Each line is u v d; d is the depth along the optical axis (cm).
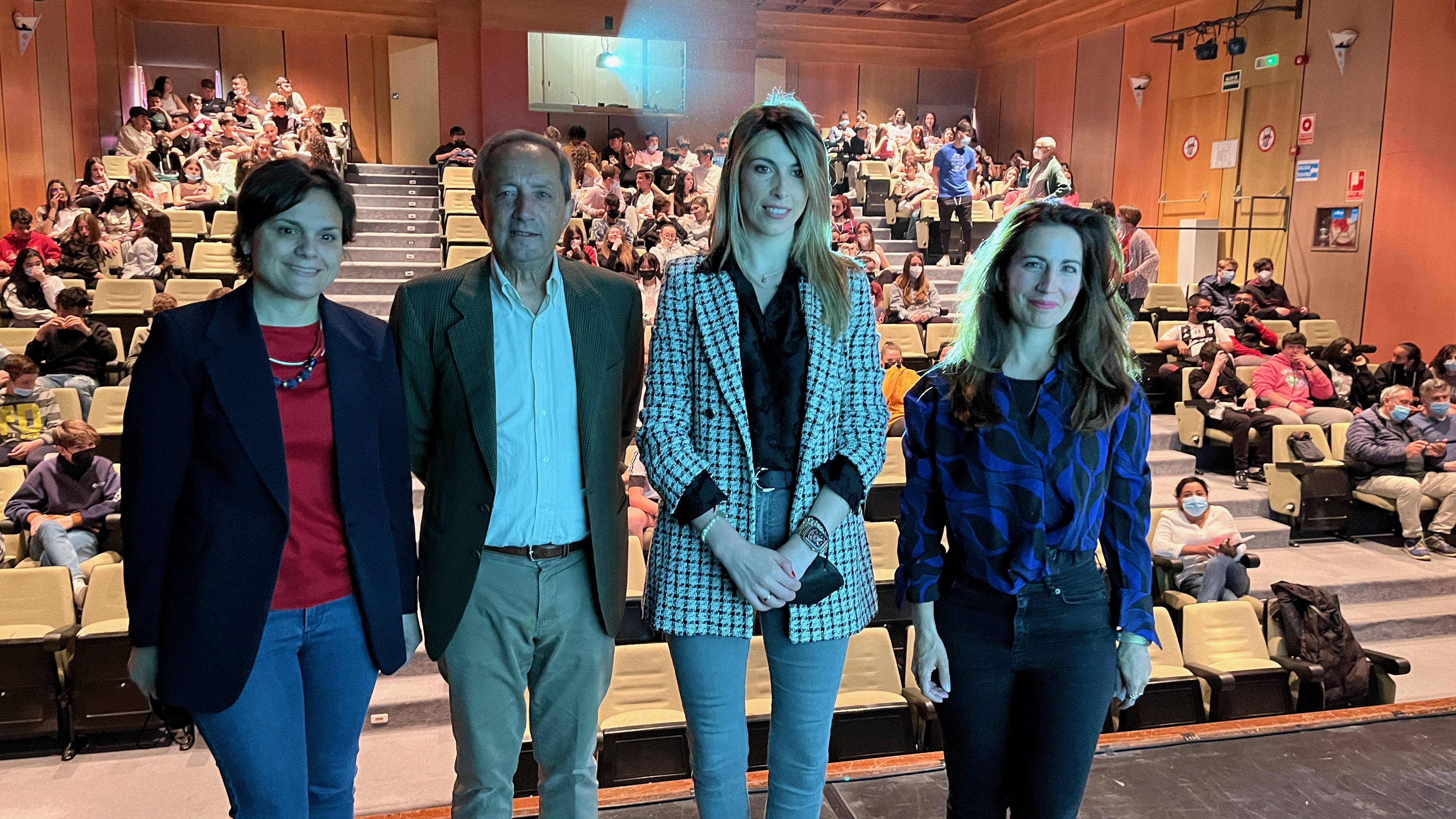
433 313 187
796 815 176
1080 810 238
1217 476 741
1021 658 174
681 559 172
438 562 186
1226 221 1196
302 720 164
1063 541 172
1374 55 974
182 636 151
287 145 1194
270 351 160
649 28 1545
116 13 1423
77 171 1248
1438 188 908
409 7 1569
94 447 505
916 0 1620
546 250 181
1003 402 173
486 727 190
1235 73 1173
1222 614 479
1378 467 661
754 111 170
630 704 396
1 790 401
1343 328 1019
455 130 1446
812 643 171
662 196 1135
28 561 489
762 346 170
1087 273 171
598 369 190
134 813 386
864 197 1392
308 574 162
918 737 390
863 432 175
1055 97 1568
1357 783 250
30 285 792
